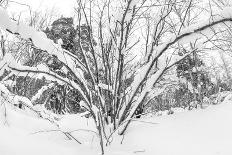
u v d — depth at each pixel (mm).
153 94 5141
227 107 4141
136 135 3869
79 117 5051
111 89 4383
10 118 3895
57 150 3447
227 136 3430
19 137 3496
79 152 3496
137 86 4148
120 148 3650
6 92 4285
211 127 3695
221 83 8352
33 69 3779
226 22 3703
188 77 6656
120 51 4379
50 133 3912
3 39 5953
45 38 3807
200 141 3439
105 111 4383
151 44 4652
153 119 4340
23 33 3627
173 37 3902
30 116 4430
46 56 6508
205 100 6539
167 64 3986
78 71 4105
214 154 3148
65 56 4102
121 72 4414
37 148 3375
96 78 4750
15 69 3684
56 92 8492
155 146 3520
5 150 3141
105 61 4656
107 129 4285
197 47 4008
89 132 4262
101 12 4594
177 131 3756
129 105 4223
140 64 4793
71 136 3785
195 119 3975
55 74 3896
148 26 4941
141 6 4395
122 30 4316
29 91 6598
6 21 3512
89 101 4043
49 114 4711
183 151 3316
